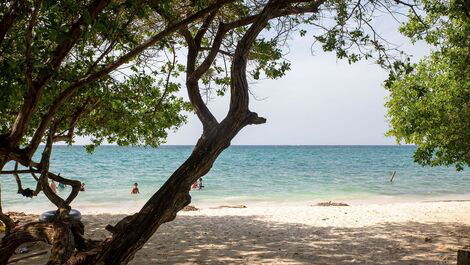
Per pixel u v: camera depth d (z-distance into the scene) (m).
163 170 60.38
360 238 13.09
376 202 28.48
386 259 10.25
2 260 5.68
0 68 5.24
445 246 11.64
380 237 13.20
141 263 9.94
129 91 10.03
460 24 11.54
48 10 5.04
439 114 11.68
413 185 40.88
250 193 34.34
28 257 9.20
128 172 56.22
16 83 5.84
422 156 12.65
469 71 11.62
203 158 4.85
